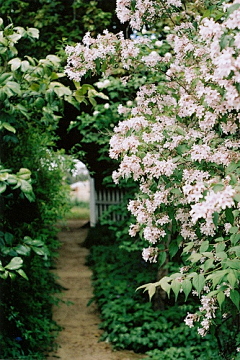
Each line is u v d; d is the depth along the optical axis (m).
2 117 3.77
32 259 4.98
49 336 5.66
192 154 2.71
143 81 5.12
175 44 3.20
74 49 3.23
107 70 3.39
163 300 6.73
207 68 2.62
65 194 6.21
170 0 3.29
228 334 4.61
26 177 3.62
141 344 5.89
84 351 5.83
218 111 2.48
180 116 3.04
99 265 9.17
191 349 5.32
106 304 7.01
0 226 4.19
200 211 2.21
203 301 2.91
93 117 6.45
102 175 10.76
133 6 3.24
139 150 2.90
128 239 8.02
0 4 6.87
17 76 3.68
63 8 7.84
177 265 6.61
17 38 3.68
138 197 3.13
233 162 2.50
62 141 8.85
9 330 4.88
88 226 14.94
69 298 7.93
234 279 2.14
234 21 2.17
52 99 3.86
